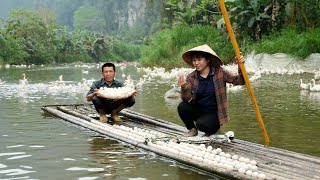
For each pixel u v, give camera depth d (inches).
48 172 185.5
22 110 368.8
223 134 241.4
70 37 2351.1
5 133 265.7
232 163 186.2
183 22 1248.8
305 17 895.7
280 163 191.6
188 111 239.9
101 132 262.2
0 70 1238.3
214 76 234.2
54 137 254.5
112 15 4099.4
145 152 220.1
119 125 292.0
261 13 928.9
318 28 853.8
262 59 860.0
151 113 356.5
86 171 186.5
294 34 852.0
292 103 406.6
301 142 242.4
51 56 2134.6
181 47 1114.7
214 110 237.8
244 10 914.1
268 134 263.7
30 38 2041.1
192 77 237.8
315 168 183.2
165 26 1605.6
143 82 682.8
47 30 2230.6
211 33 1061.1
